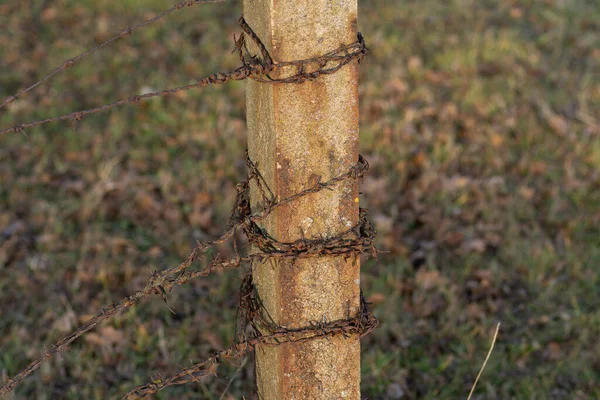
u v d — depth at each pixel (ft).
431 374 11.18
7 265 13.37
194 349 11.38
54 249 13.73
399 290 12.78
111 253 13.69
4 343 11.53
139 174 16.25
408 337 11.85
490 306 12.43
